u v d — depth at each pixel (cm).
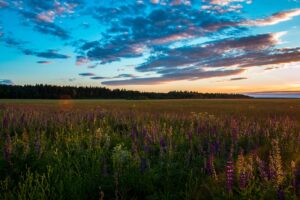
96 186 538
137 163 625
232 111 2834
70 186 525
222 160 686
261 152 771
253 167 588
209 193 514
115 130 1226
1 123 1110
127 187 539
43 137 908
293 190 487
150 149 794
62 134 962
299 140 876
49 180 533
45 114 1702
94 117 1456
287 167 586
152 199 507
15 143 719
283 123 1334
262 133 1071
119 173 569
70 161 659
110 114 1833
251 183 517
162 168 638
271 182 488
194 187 533
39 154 667
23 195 482
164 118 1659
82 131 1065
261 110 3066
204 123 1291
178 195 515
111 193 525
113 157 652
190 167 637
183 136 1029
